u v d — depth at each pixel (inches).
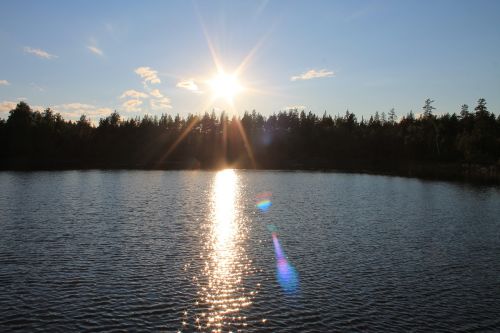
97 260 1375.5
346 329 924.0
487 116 7017.7
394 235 1830.7
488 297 1124.5
